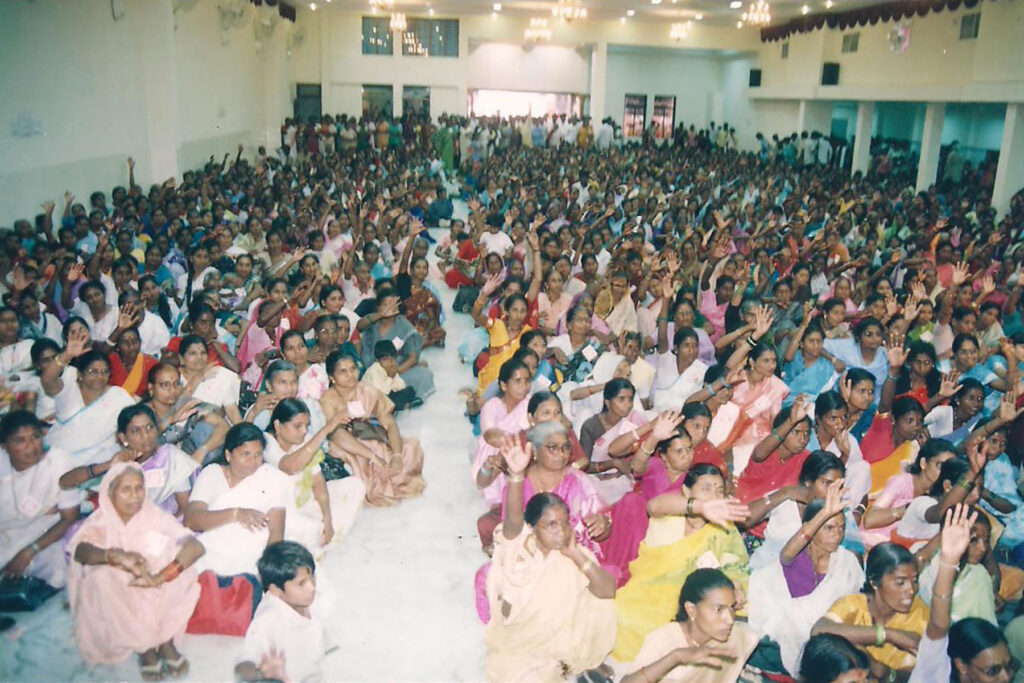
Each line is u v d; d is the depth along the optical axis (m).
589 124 21.52
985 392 4.67
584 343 4.98
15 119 7.24
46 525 3.40
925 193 12.00
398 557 3.78
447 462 4.80
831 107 19.34
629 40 21.50
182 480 3.51
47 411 3.88
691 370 4.85
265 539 3.27
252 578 3.22
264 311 5.31
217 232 7.46
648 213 10.07
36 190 7.63
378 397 4.33
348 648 3.14
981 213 10.84
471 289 8.15
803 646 2.87
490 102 23.84
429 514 4.19
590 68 23.86
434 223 13.22
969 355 4.77
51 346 3.84
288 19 18.20
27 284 5.24
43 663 2.98
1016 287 6.50
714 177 15.08
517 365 3.97
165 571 2.92
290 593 2.73
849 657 2.43
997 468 3.82
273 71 17.34
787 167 16.64
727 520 2.94
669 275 5.30
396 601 3.44
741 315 5.73
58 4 8.06
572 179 13.38
